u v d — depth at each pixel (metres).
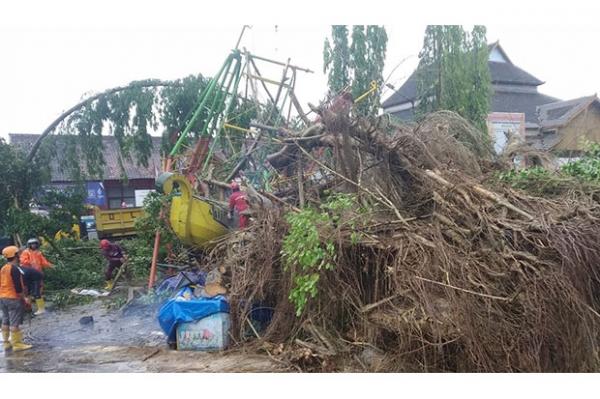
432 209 6.60
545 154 8.43
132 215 15.10
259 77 11.03
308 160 8.98
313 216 6.35
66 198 12.48
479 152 8.66
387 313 5.58
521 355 4.78
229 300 6.72
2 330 7.17
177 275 9.41
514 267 5.15
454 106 13.61
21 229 11.62
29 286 9.21
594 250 5.13
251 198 8.27
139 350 6.73
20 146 13.01
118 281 11.46
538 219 5.56
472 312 4.91
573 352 4.78
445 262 5.28
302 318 6.16
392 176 7.44
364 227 6.22
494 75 22.80
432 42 14.27
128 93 12.45
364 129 7.52
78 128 12.40
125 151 12.77
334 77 14.33
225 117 11.09
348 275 6.07
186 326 6.61
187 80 12.64
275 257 6.58
